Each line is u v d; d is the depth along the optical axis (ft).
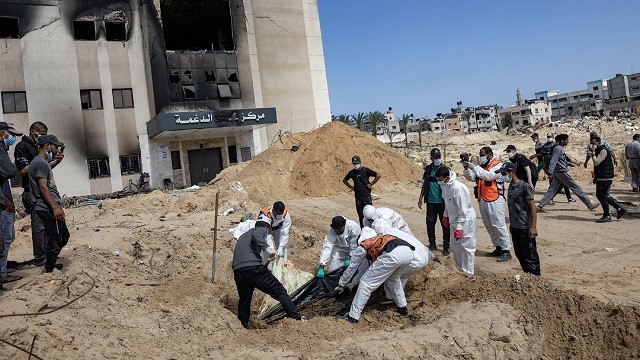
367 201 35.12
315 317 21.57
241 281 21.83
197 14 114.42
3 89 86.28
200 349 17.26
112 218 42.68
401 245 20.85
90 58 93.66
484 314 19.25
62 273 21.49
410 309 22.31
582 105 378.32
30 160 23.82
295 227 38.19
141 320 19.03
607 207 37.22
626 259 26.96
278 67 114.93
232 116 96.78
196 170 102.73
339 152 63.05
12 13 87.56
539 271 24.00
